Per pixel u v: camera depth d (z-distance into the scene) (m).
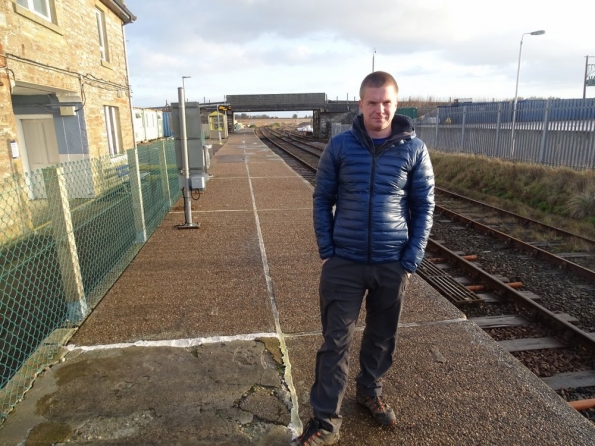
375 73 2.22
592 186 9.50
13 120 8.09
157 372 3.15
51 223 3.84
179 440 2.51
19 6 8.27
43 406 2.78
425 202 2.36
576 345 4.14
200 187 7.30
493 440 2.51
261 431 2.58
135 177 6.37
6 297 4.86
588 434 2.55
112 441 2.50
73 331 3.76
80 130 11.66
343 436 2.56
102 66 13.13
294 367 3.24
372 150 2.27
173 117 7.14
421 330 3.78
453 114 18.45
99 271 5.51
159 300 4.44
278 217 8.17
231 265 5.51
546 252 6.77
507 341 4.21
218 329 3.81
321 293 2.46
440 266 6.46
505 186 12.13
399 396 2.90
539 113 13.05
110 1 13.49
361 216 2.29
